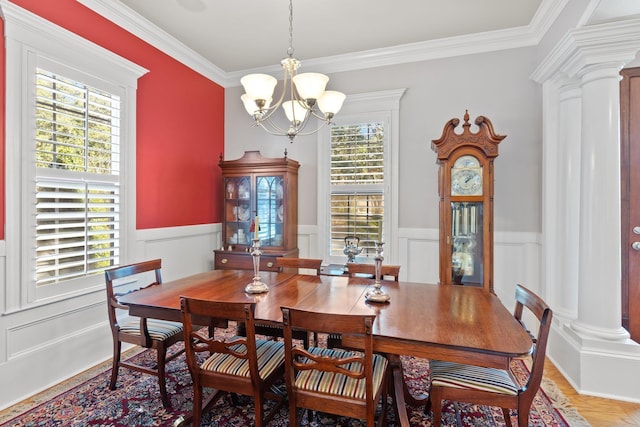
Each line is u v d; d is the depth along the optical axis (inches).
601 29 82.2
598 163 88.1
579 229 96.6
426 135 136.3
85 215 99.0
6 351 81.5
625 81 109.4
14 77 81.8
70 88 94.4
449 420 75.9
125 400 82.8
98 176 103.3
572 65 94.1
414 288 86.7
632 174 109.5
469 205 110.6
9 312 81.7
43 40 87.4
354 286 88.6
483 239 107.8
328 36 127.1
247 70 158.9
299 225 156.8
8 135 81.4
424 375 95.7
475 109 130.0
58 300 92.4
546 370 100.0
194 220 148.2
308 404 59.9
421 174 137.2
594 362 86.3
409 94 138.3
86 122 98.7
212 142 159.6
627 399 83.8
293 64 85.5
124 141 111.4
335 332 55.1
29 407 80.3
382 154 142.3
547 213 113.7
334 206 150.1
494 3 105.9
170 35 126.5
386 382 69.2
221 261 151.2
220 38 129.0
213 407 80.1
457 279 111.5
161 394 79.7
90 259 101.3
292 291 83.4
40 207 87.7
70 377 94.4
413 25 119.2
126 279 114.1
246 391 64.3
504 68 126.4
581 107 94.9
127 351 111.3
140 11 110.7
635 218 109.5
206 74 154.2
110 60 104.7
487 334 56.9
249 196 153.3
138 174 119.3
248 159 150.6
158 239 128.3
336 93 84.4
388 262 141.6
